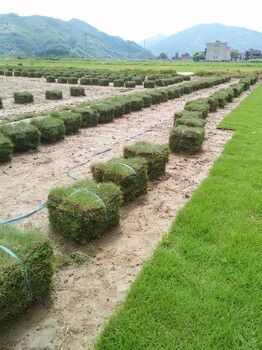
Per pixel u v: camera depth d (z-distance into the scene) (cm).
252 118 1675
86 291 438
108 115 1591
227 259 493
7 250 378
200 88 3180
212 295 417
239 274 460
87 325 383
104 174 679
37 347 354
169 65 8356
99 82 3459
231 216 623
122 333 360
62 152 1084
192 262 486
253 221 609
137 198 728
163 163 860
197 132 1046
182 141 1060
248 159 983
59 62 8562
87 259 505
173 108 2084
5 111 1872
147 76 4225
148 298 411
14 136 1030
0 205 683
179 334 361
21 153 1059
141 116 1811
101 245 545
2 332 371
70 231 529
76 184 606
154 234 580
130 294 418
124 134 1362
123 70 5394
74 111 1442
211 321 378
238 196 712
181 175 880
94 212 525
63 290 439
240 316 388
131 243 552
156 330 366
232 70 5859
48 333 372
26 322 387
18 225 601
